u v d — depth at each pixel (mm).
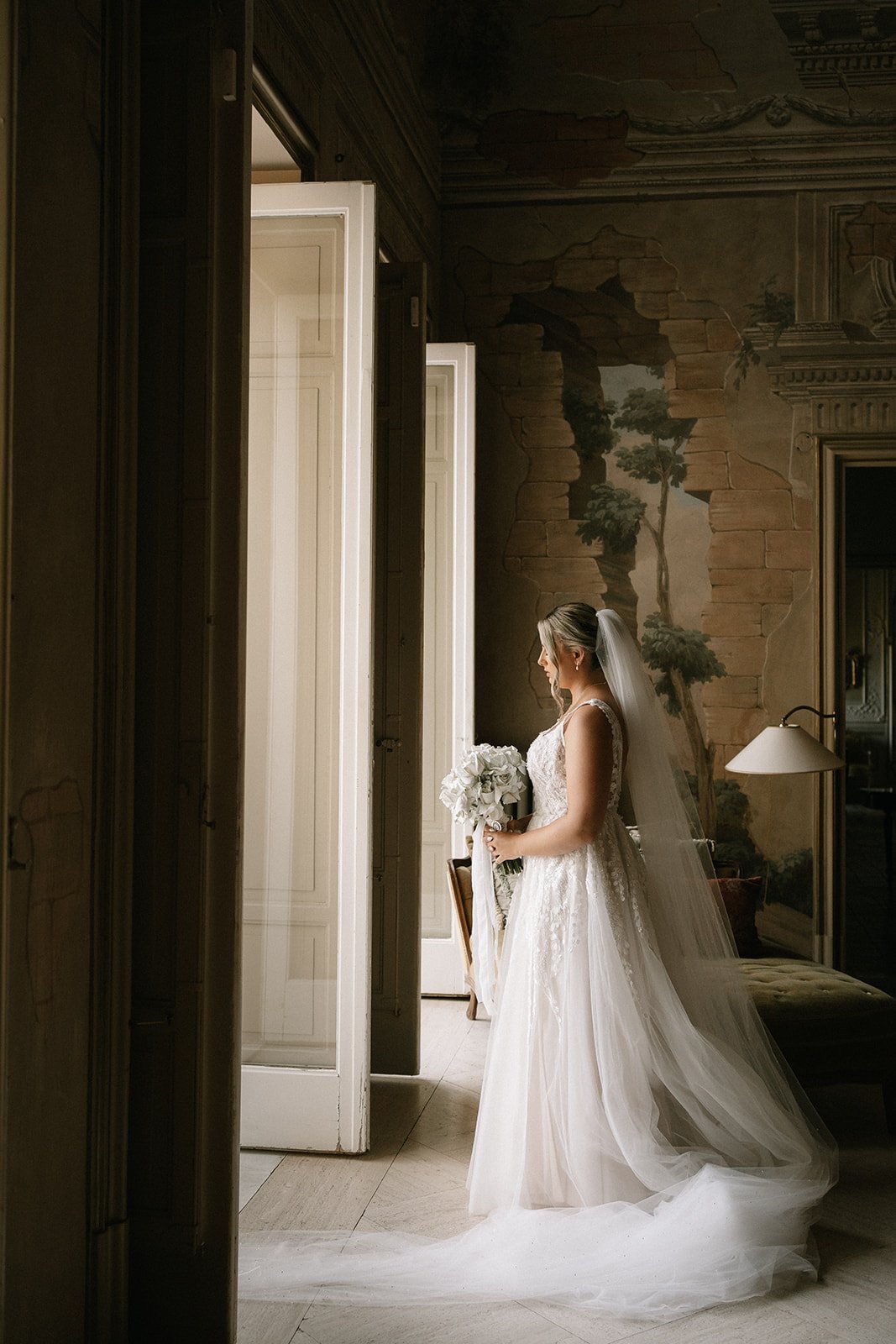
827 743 6262
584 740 3021
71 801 2072
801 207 6320
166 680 2271
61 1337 2049
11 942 1882
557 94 6480
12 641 1878
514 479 6461
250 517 3480
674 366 6383
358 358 3434
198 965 2230
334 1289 2586
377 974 4254
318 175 4047
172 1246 2227
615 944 2953
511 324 6480
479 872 3438
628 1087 2885
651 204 6414
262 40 3381
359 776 3416
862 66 6277
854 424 6285
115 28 2205
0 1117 1756
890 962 6703
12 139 1776
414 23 5809
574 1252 2660
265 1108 3459
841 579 6297
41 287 1961
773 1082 3156
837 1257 2795
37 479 1955
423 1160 3398
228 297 2275
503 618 6445
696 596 6344
